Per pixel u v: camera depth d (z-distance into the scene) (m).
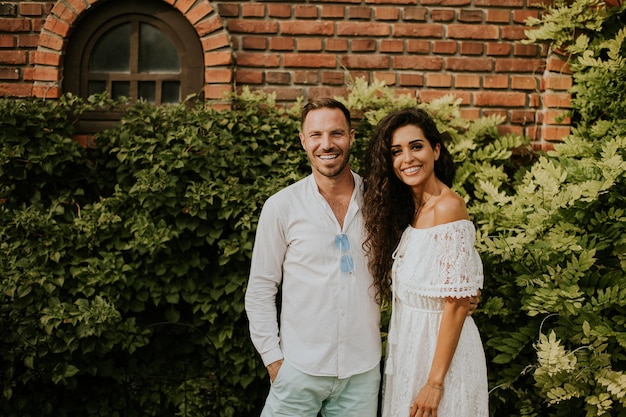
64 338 3.11
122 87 3.87
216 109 3.78
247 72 3.85
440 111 3.71
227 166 3.49
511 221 3.31
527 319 3.24
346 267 2.49
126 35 3.84
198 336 3.54
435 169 2.64
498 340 3.12
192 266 3.48
